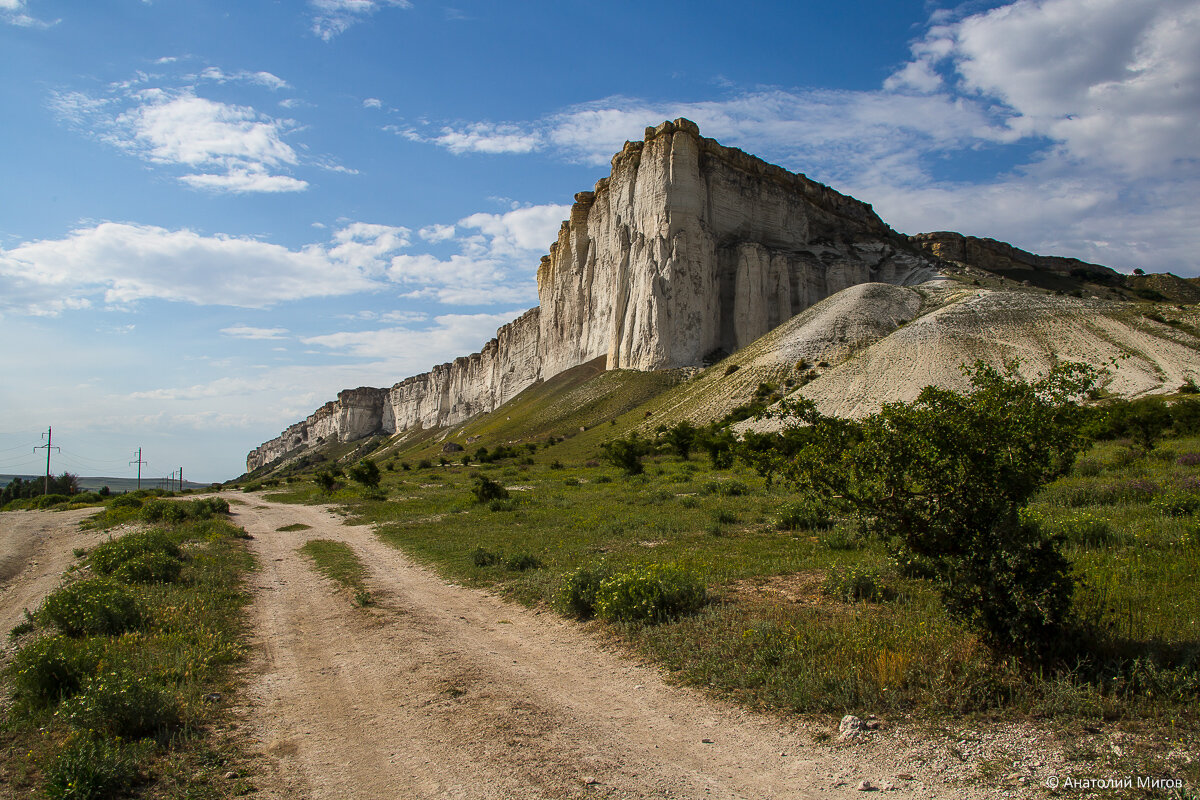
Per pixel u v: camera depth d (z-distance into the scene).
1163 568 9.84
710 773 5.52
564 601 10.96
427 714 7.07
